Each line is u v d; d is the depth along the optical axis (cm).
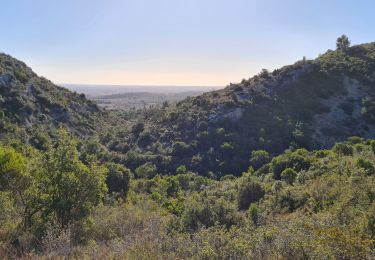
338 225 654
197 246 588
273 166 3784
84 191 963
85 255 598
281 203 2186
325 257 486
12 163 1133
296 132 5828
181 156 5747
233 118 6306
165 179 4588
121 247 628
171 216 1212
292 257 519
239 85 7331
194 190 4178
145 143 6350
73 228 874
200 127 6256
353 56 7838
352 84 6969
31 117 5928
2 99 5662
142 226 953
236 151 5662
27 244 704
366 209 837
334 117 6241
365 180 1553
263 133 5894
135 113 9750
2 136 4631
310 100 6675
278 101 6656
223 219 1193
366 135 5819
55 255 599
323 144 5653
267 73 7488
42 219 881
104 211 1118
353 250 501
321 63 7600
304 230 609
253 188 2862
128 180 3148
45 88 7375
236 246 555
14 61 7400
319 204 1658
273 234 594
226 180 4550
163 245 626
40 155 984
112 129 7544
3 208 912
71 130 6631
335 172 2347
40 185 944
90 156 1072
